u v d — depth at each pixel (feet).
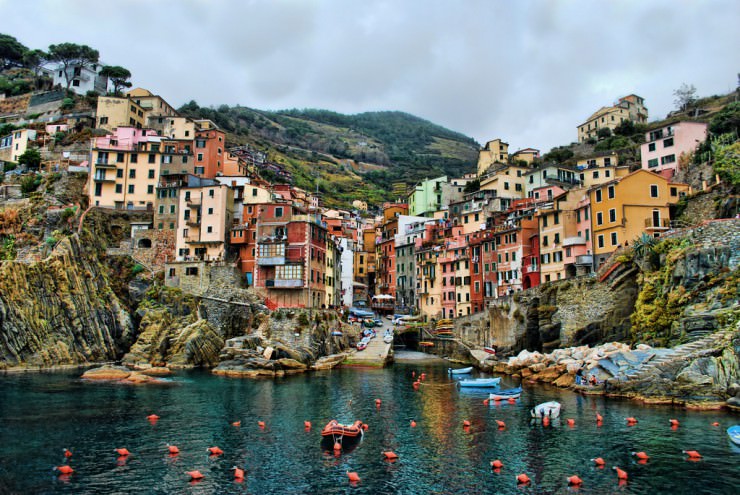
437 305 405.18
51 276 278.26
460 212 466.70
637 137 501.56
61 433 137.80
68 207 342.23
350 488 102.06
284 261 319.06
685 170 320.91
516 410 169.07
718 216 236.63
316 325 291.99
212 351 280.51
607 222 261.03
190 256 341.82
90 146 414.00
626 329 218.79
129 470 110.73
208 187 350.02
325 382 228.22
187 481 104.99
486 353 295.28
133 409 166.81
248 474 109.19
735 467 109.70
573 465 113.91
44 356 263.49
